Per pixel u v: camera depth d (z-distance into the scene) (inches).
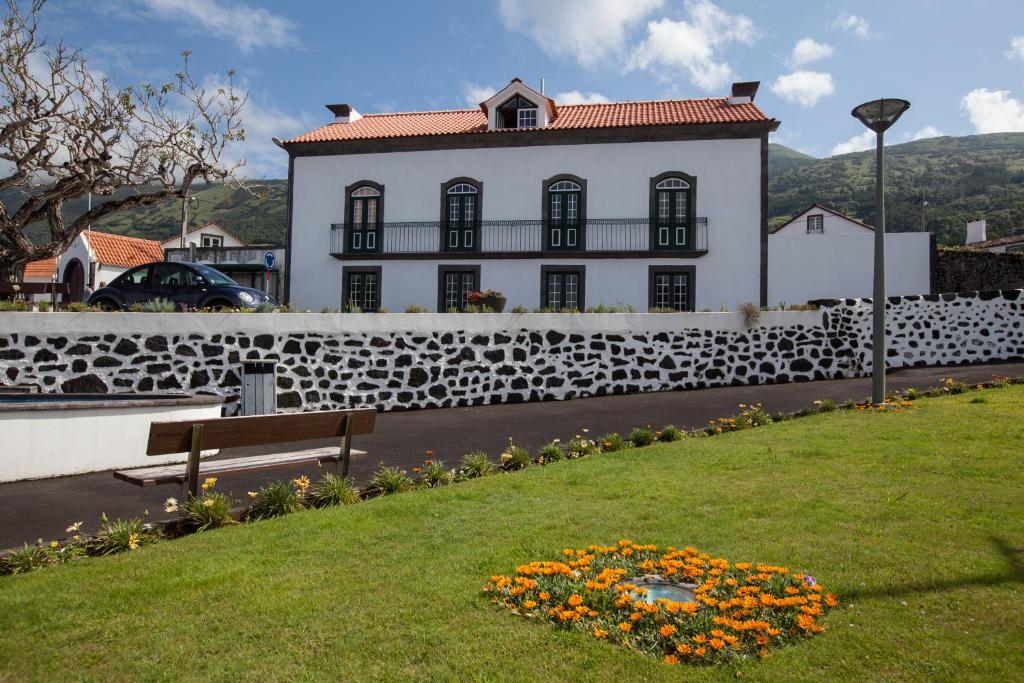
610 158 740.0
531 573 155.0
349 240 792.3
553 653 122.1
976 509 194.4
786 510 199.8
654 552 168.6
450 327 486.3
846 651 119.3
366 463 301.0
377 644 126.7
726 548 171.6
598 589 142.2
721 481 236.1
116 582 158.2
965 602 136.5
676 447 300.4
